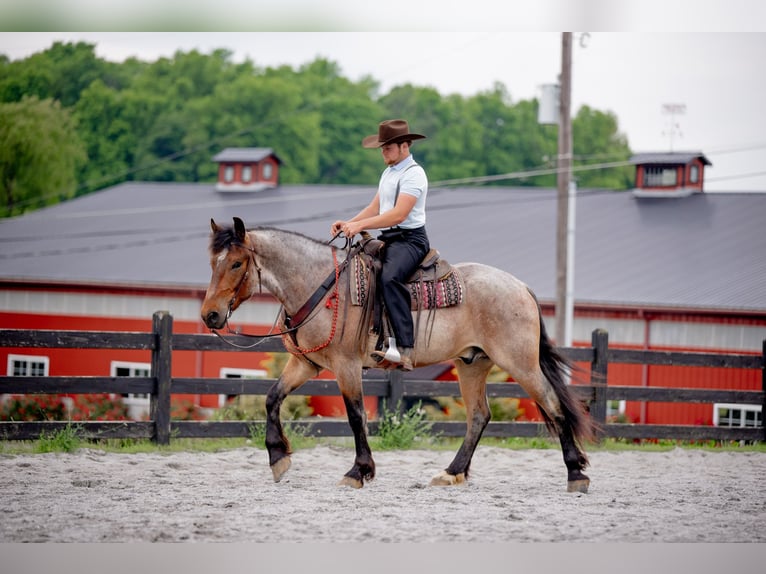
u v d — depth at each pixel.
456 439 12.11
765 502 8.10
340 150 59.09
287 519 6.79
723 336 24.02
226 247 7.74
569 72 21.48
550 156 60.53
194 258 31.39
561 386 8.29
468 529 6.64
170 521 6.64
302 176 56.94
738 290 24.58
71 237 34.72
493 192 34.56
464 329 8.19
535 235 30.11
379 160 59.72
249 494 7.73
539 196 33.56
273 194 37.47
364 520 6.82
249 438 10.98
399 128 8.02
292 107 58.12
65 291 30.58
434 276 8.12
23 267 31.72
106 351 27.56
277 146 56.50
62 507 7.03
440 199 34.50
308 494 7.80
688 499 8.14
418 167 8.12
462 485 8.54
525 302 8.25
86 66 59.75
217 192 38.47
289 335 8.00
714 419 22.80
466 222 31.94
